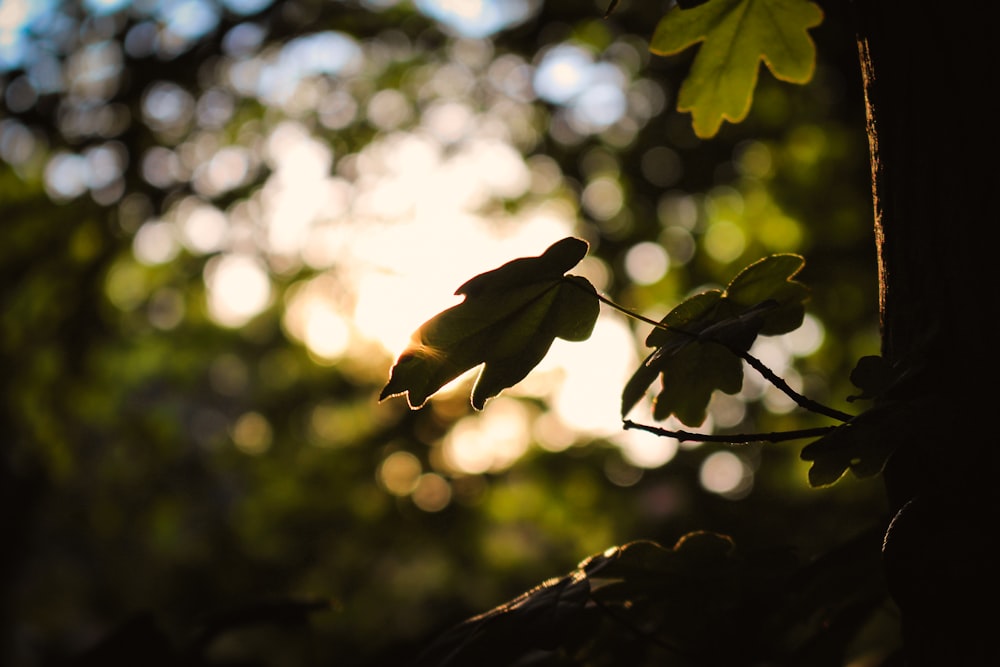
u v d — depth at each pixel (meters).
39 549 13.16
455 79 8.59
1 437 8.22
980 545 0.94
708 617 1.49
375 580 12.73
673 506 8.77
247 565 12.38
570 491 10.39
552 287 1.12
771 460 8.01
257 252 8.98
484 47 8.22
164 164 7.33
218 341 12.02
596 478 10.34
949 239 1.04
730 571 1.43
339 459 11.27
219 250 8.91
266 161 8.40
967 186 1.04
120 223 7.37
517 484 10.91
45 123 6.50
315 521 11.91
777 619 1.52
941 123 1.06
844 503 6.75
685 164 7.26
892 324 1.11
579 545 11.75
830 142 6.44
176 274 9.70
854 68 5.09
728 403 7.97
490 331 1.13
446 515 11.06
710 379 1.28
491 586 12.53
